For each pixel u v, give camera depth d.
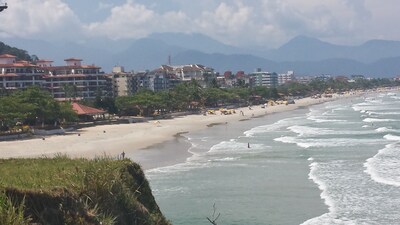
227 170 50.66
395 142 73.19
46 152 64.50
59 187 11.57
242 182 44.38
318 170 49.66
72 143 75.44
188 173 49.19
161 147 71.38
